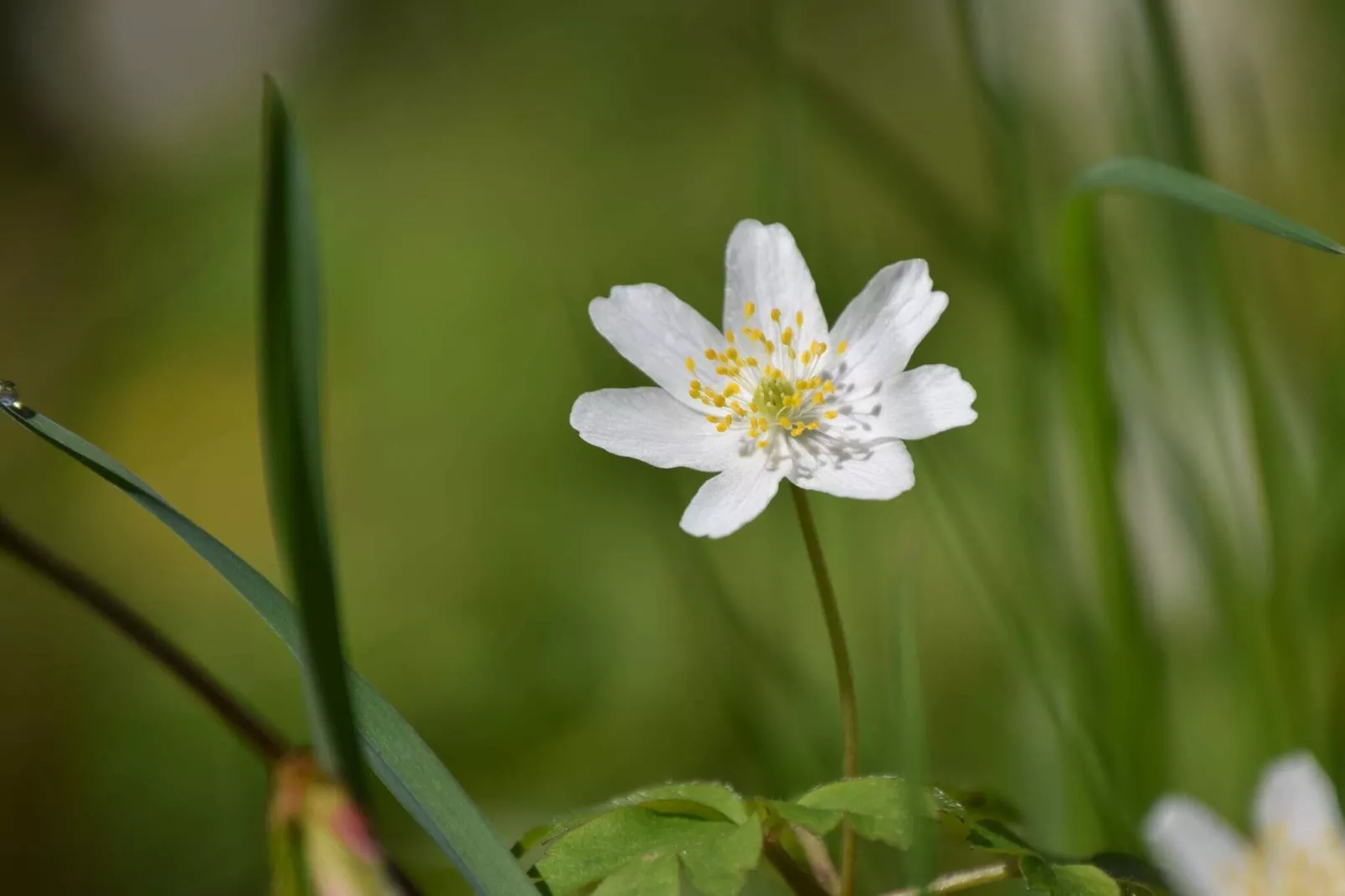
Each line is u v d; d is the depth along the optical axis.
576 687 0.46
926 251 0.50
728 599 0.42
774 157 0.43
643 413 0.36
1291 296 0.43
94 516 0.56
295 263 0.32
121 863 0.43
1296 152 0.47
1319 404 0.40
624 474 0.48
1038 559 0.40
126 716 0.46
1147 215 0.42
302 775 0.31
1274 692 0.39
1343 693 0.38
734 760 0.44
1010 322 0.41
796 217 0.43
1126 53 0.41
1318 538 0.39
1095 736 0.38
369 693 0.33
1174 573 0.41
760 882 0.38
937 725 0.43
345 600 0.49
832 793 0.34
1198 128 0.40
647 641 0.46
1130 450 0.41
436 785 0.33
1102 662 0.39
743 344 0.37
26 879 0.43
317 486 0.32
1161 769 0.38
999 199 0.41
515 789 0.44
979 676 0.44
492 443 0.54
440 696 0.46
